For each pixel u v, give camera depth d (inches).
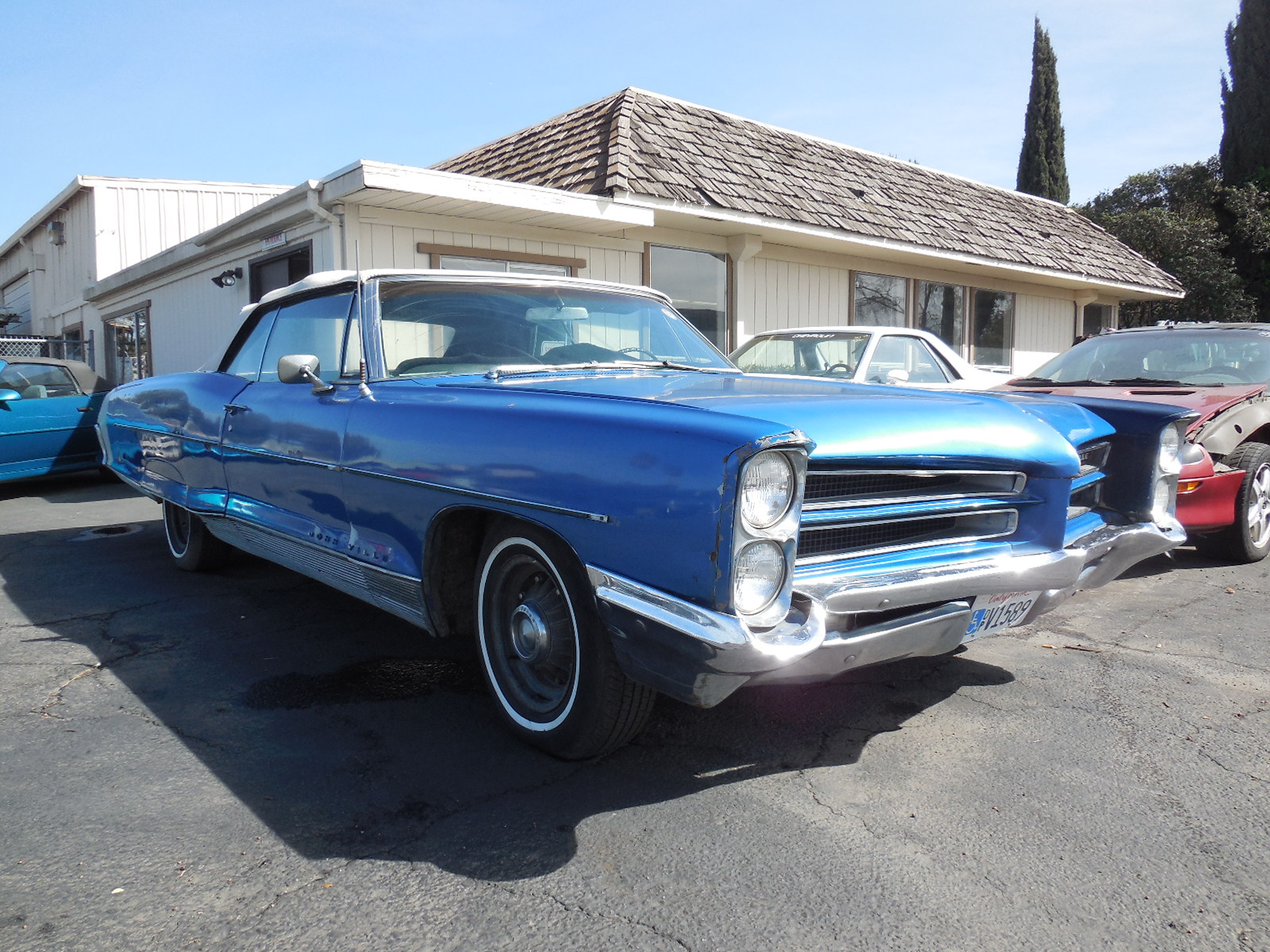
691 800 99.5
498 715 115.6
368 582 126.5
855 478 101.7
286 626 164.1
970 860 87.5
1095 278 565.9
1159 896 81.7
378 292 137.9
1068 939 75.5
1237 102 1093.1
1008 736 117.0
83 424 352.2
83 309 653.9
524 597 111.3
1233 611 175.8
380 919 77.9
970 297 544.7
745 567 84.3
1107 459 142.2
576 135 409.1
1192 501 198.4
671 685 88.7
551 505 96.8
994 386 256.8
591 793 101.0
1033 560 109.7
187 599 181.9
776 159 446.0
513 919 77.9
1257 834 92.7
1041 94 1210.6
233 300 415.8
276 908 79.2
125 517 282.7
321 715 123.1
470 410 111.5
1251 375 231.3
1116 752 112.1
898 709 126.3
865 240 425.1
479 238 344.5
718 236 417.1
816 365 262.1
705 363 155.6
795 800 99.4
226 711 124.2
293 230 348.5
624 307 158.2
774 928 76.8
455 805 97.8
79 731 116.7
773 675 90.8
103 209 599.8
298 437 140.3
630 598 88.4
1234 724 120.9
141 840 90.0
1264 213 989.8
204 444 171.6
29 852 87.6
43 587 191.5
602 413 97.7
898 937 75.7
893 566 101.9
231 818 94.6
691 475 85.0
